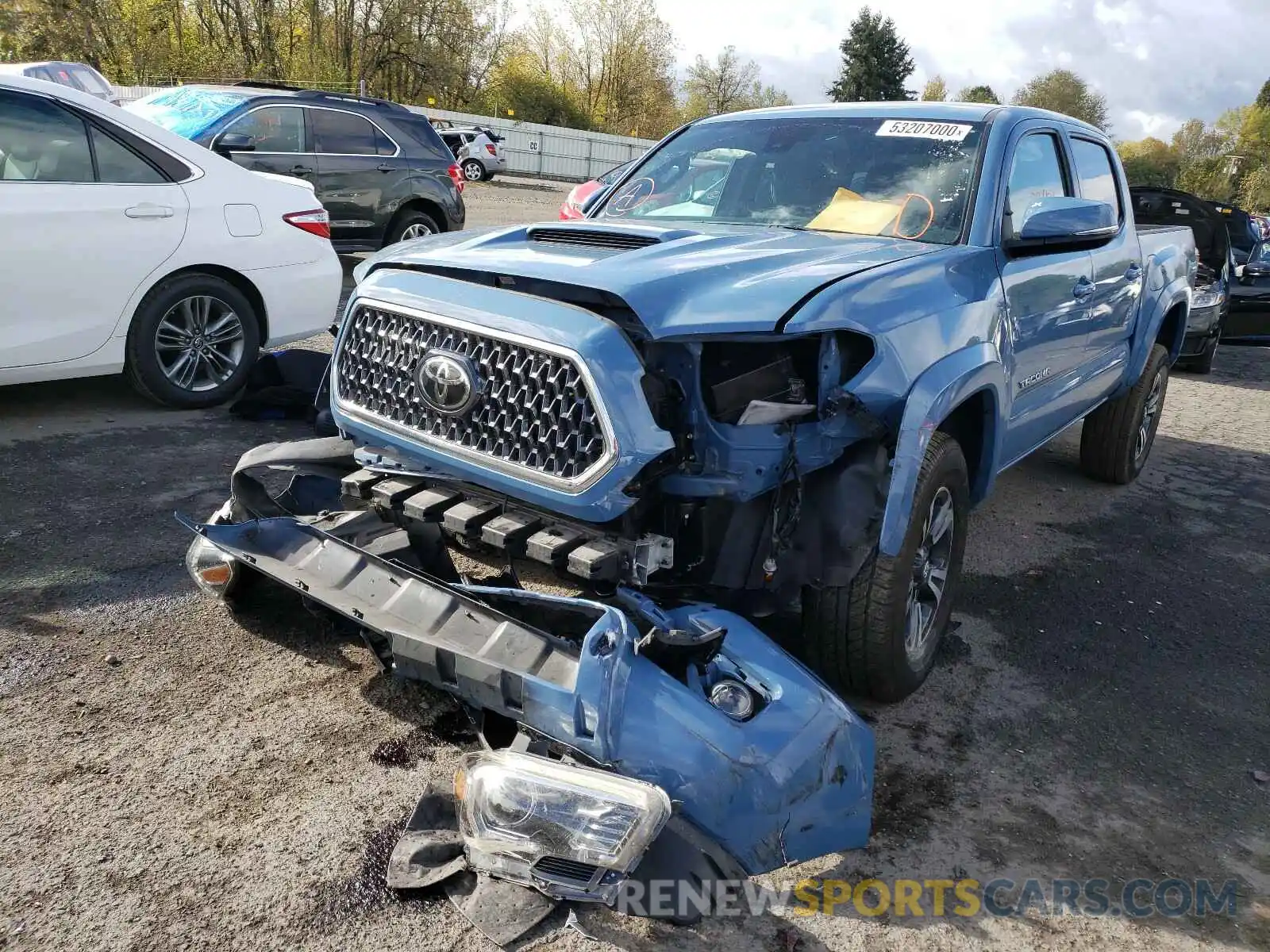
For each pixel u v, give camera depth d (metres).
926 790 2.92
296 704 3.07
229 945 2.15
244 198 6.06
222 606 3.62
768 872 2.22
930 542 3.29
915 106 4.27
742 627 2.56
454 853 2.37
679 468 2.61
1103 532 5.51
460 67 48.94
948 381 2.98
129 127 5.61
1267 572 5.11
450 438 2.75
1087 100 83.38
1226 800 3.04
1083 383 4.96
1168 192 11.05
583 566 2.46
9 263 5.05
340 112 10.07
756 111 4.59
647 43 60.00
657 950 2.21
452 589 2.60
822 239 3.49
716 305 2.56
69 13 32.03
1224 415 9.10
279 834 2.50
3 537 4.04
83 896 2.26
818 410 2.68
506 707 2.29
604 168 45.16
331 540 2.86
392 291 2.90
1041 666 3.82
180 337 5.89
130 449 5.23
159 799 2.60
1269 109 92.69
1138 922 2.46
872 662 3.09
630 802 2.03
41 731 2.84
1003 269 3.64
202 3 41.78
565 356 2.48
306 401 5.90
